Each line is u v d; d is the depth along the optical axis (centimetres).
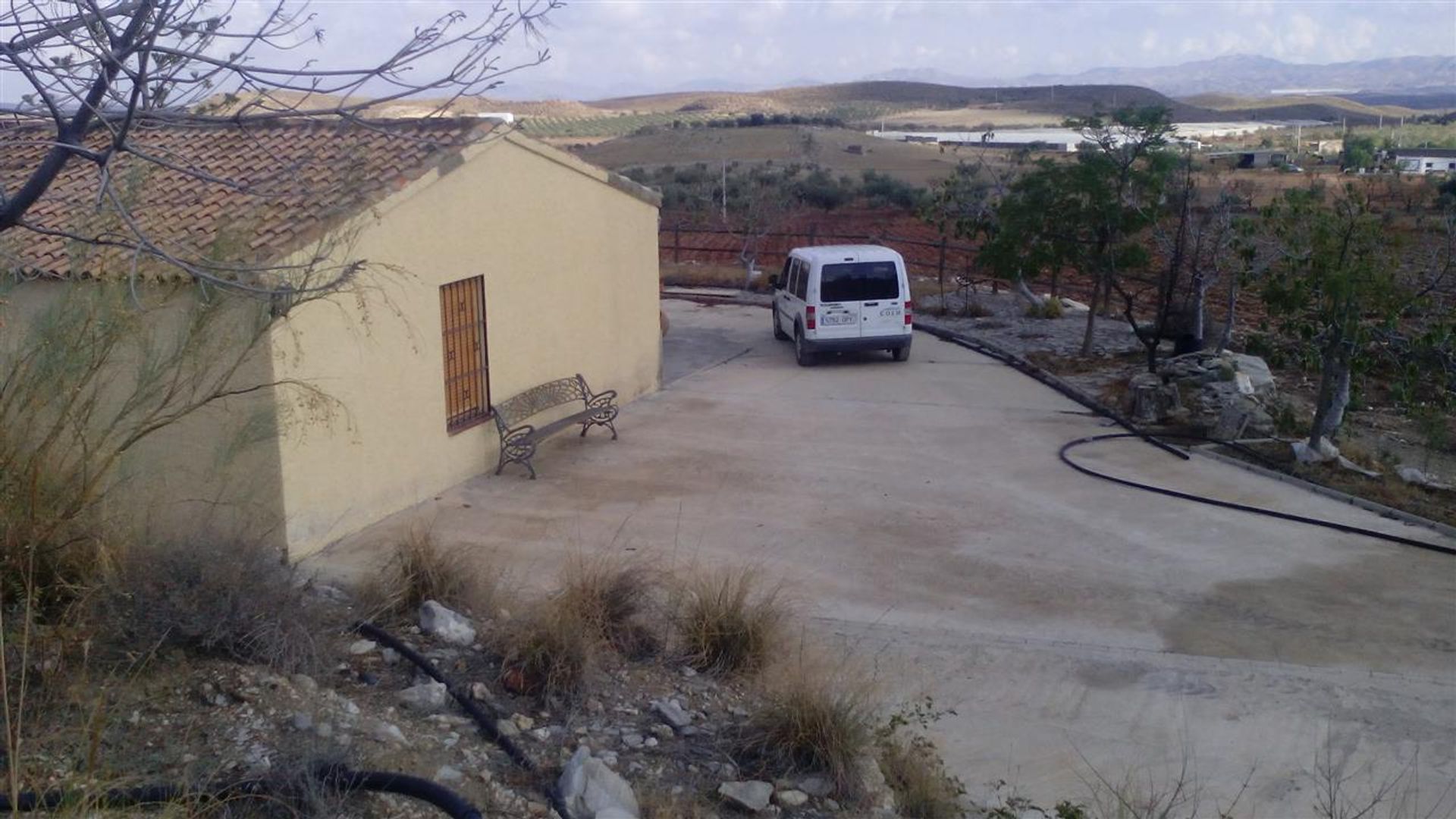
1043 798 648
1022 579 1001
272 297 625
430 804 484
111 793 446
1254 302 2541
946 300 2548
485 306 1260
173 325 731
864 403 1645
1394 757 711
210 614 603
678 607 769
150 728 519
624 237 1582
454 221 1190
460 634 712
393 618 744
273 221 973
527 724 606
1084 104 13775
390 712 599
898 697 774
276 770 478
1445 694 798
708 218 3978
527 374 1359
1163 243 1783
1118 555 1061
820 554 1051
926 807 584
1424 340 1366
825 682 635
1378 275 1295
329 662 642
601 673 675
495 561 988
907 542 1085
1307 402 1666
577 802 514
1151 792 616
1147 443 1442
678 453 1376
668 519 1133
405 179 1088
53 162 445
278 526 862
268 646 615
